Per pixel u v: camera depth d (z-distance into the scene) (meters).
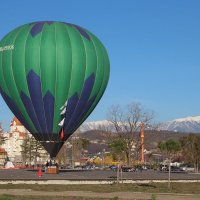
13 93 61.66
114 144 94.75
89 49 62.31
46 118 61.53
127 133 139.88
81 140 180.50
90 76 61.94
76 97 61.62
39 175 65.75
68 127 63.59
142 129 142.12
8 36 63.41
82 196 41.56
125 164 130.50
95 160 183.50
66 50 60.59
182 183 59.72
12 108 63.47
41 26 62.53
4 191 46.06
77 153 173.12
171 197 42.00
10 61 61.16
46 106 60.94
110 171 95.81
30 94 60.59
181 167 128.50
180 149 137.75
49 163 73.56
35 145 175.38
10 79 61.34
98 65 62.88
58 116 61.62
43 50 60.16
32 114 61.66
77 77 61.00
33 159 179.12
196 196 43.44
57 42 60.78
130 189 50.34
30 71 60.09
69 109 61.84
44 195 42.00
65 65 60.25
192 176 76.00
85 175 70.44
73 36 62.09
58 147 64.00
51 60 59.97
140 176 71.62
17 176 65.12
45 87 60.28
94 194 44.09
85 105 63.06
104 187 52.31
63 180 56.19
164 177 68.81
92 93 62.97
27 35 61.59
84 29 65.19
